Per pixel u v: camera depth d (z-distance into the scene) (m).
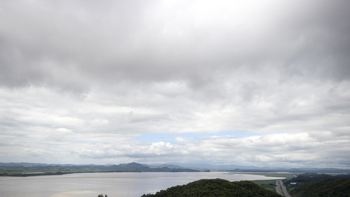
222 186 152.62
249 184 158.88
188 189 157.50
